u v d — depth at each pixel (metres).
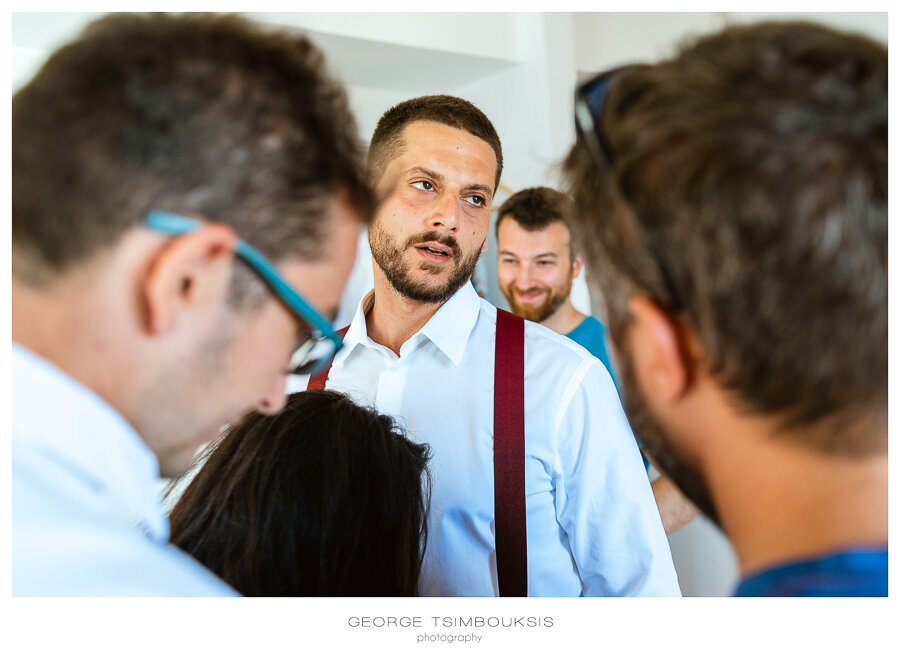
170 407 0.42
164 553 0.40
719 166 0.29
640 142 0.31
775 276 0.29
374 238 1.18
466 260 1.17
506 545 1.06
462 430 1.14
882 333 0.30
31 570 0.34
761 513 0.34
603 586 1.11
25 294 0.39
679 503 1.42
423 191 1.14
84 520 0.36
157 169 0.38
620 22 2.42
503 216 1.81
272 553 0.68
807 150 0.28
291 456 0.70
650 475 1.57
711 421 0.34
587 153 0.36
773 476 0.33
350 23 2.01
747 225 0.29
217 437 0.76
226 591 0.41
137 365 0.40
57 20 1.40
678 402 0.35
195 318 0.40
